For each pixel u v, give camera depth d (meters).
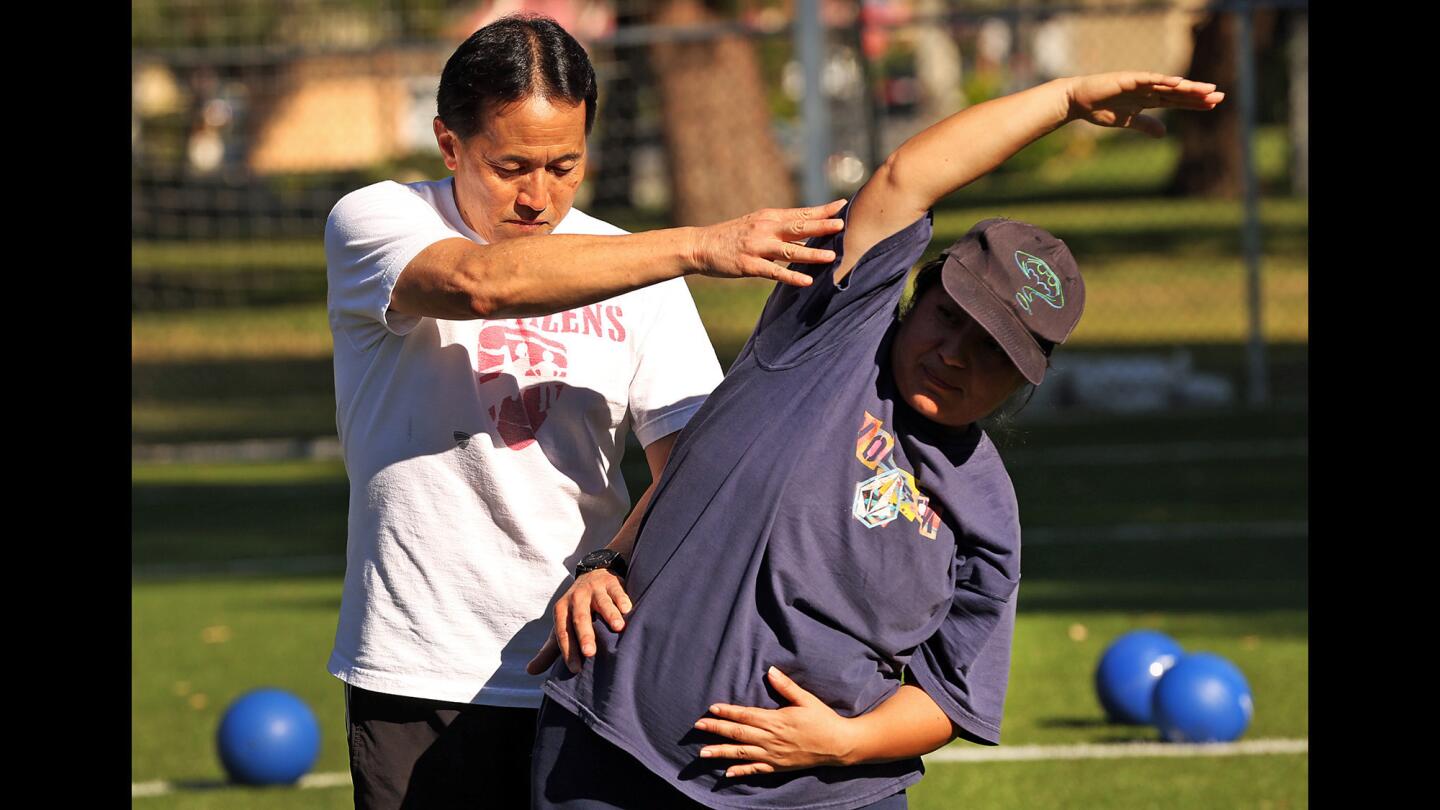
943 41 68.38
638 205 38.94
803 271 5.26
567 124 5.49
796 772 5.10
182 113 52.91
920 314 5.03
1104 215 51.25
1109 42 64.94
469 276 5.18
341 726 11.56
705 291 34.91
